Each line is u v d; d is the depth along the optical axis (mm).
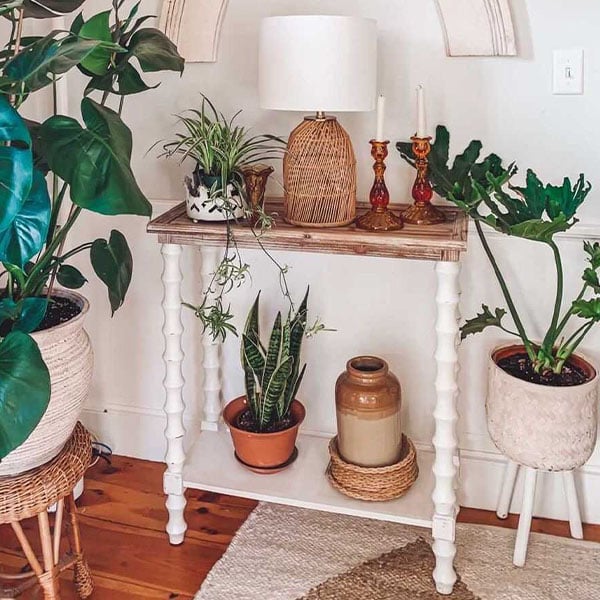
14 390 1318
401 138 1958
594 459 2047
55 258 1629
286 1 1951
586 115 1842
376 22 1750
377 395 1823
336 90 1600
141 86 1630
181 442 1969
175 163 2137
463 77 1885
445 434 1732
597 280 1691
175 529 1992
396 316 2084
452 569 1814
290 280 2135
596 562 1907
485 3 1815
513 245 1959
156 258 2225
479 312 2025
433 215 1780
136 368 2344
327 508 1852
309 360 2178
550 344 1801
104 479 2297
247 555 1943
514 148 1904
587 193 1735
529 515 1861
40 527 1577
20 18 1539
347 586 1826
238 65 2021
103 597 1803
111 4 2088
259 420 1960
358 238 1665
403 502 1858
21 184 1301
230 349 2240
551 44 1817
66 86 2158
